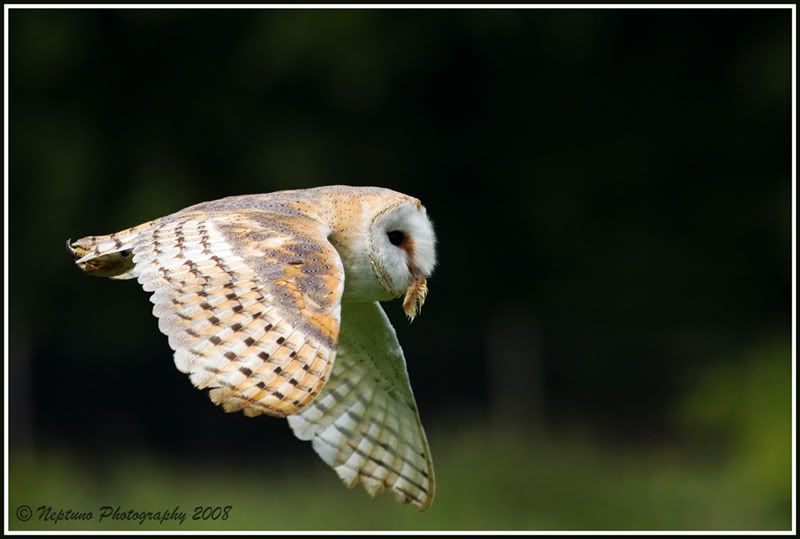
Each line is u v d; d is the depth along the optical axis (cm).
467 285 2006
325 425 719
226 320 520
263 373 509
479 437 1520
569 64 1992
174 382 1920
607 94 2005
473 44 1964
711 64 1984
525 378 1889
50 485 1493
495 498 1402
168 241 552
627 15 1955
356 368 715
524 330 1908
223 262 538
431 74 2000
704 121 1981
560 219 1992
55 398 1912
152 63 2023
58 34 1973
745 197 1969
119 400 1920
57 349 1928
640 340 1880
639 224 1991
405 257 670
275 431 1881
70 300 1978
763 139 1955
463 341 1900
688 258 1980
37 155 1936
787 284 1941
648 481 1486
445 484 1412
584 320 2009
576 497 1419
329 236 643
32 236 1938
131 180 1969
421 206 682
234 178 1956
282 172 1894
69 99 2000
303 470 1747
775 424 1603
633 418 1853
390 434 719
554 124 2014
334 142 1950
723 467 1619
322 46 1872
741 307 1975
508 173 2017
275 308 524
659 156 1989
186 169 1972
